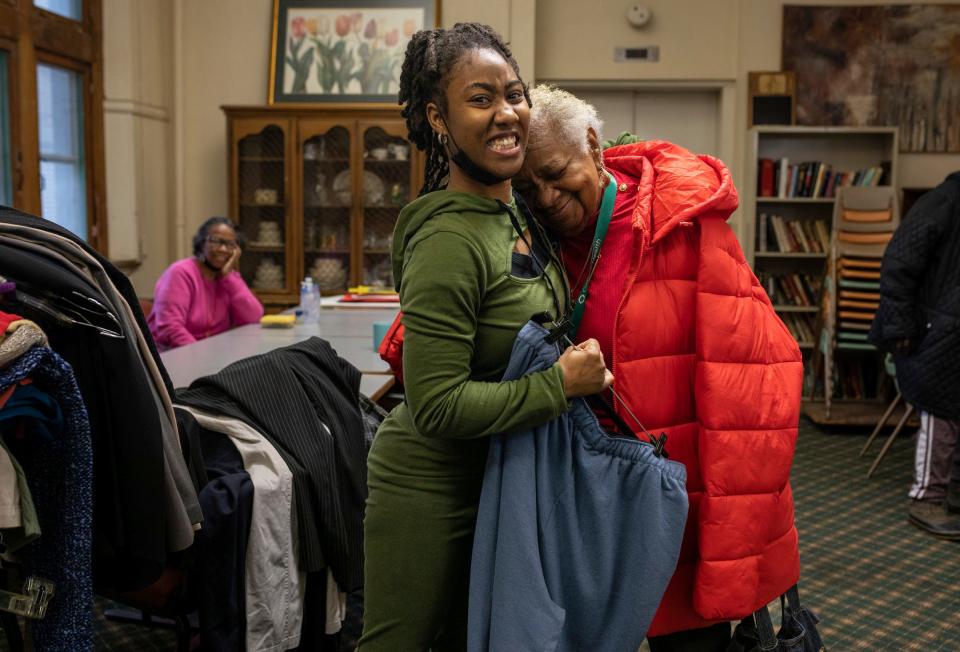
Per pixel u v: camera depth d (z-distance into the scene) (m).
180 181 7.07
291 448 2.07
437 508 1.39
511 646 1.30
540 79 7.24
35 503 1.51
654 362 1.54
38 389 1.45
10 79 5.23
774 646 1.58
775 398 1.53
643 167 1.56
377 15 6.91
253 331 4.14
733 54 7.09
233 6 7.05
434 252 1.27
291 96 6.92
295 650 2.12
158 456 1.65
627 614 1.36
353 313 4.93
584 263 1.58
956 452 3.76
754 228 6.86
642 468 1.36
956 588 3.14
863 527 3.81
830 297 5.75
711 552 1.50
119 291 1.79
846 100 7.04
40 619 1.51
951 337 3.61
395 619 1.42
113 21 6.28
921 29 6.95
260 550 1.95
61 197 5.89
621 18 7.15
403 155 6.70
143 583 1.70
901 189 6.75
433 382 1.27
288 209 6.71
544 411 1.30
